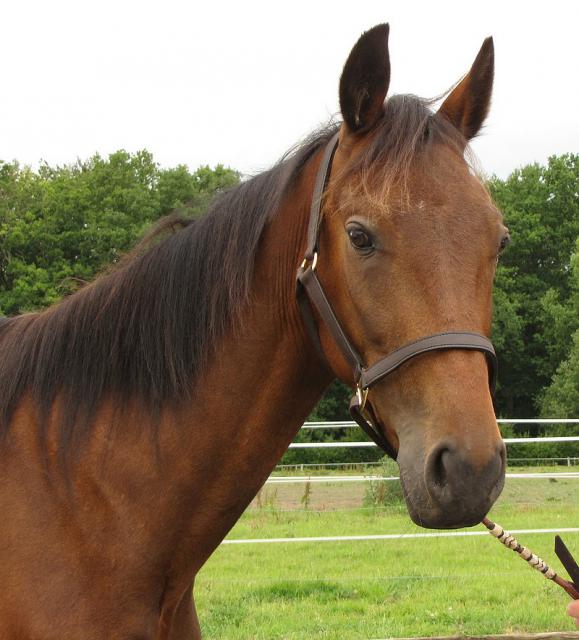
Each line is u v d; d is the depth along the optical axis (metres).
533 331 35.81
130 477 1.92
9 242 27.42
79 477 1.92
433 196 1.70
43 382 2.02
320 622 5.34
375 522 9.61
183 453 1.93
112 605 1.86
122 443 1.94
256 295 1.96
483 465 1.52
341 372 1.86
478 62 2.00
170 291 2.00
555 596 6.05
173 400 1.95
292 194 1.98
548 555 7.62
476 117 2.04
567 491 13.12
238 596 6.09
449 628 5.19
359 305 1.72
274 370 1.95
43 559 1.84
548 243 36.62
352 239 1.71
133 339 2.00
